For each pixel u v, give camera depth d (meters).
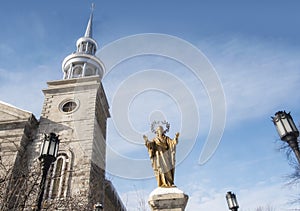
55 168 22.78
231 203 15.47
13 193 9.42
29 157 23.41
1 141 23.47
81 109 27.70
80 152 23.83
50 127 26.55
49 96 29.73
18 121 25.11
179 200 8.05
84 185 21.28
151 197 8.20
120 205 25.11
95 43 38.41
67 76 34.62
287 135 6.90
